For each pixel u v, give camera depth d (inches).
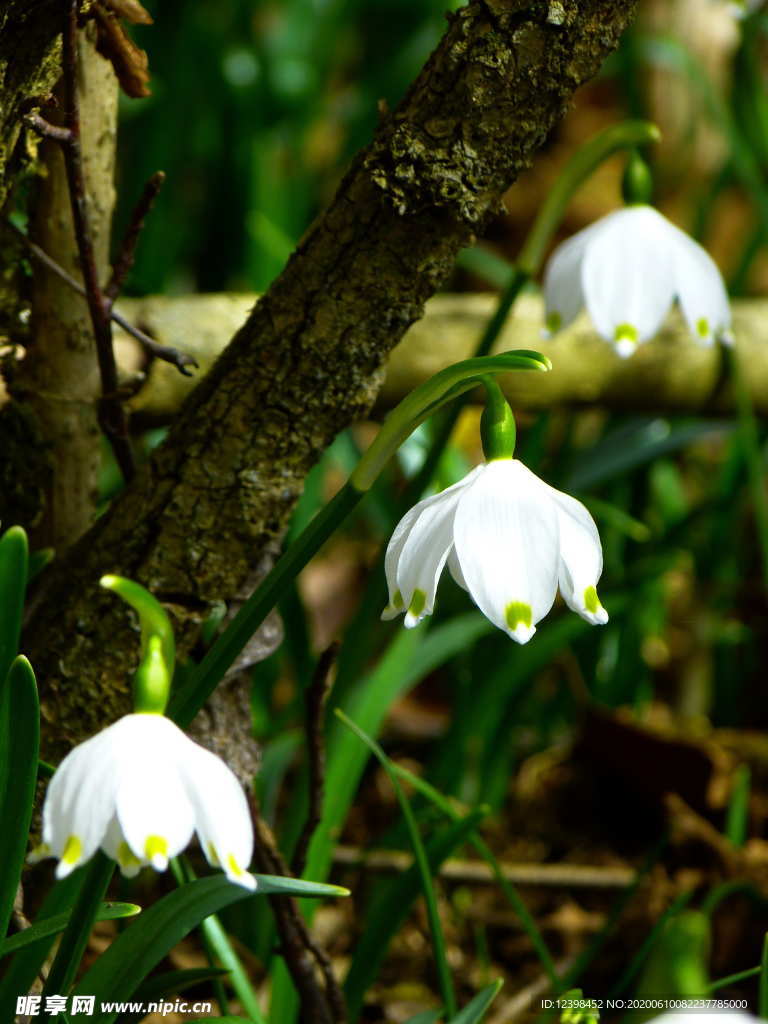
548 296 31.4
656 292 30.9
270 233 47.3
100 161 29.2
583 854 38.5
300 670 34.4
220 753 29.2
